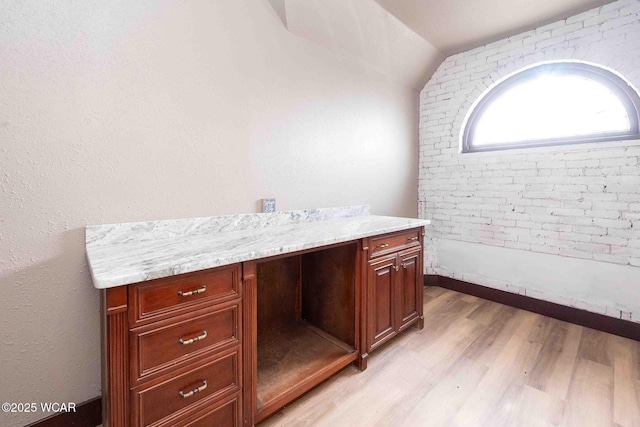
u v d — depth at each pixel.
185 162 1.57
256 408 1.27
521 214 2.59
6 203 1.11
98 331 1.34
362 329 1.74
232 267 1.18
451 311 2.56
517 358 1.85
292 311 2.15
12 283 1.14
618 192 2.13
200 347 1.10
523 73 2.60
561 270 2.41
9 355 1.15
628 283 2.12
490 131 2.87
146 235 1.44
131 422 0.95
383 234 1.87
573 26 2.29
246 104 1.80
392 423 1.33
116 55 1.33
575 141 2.33
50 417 1.24
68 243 1.25
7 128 1.10
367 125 2.64
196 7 1.56
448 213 3.07
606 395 1.51
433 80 3.11
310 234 1.63
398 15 2.28
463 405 1.45
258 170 1.89
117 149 1.35
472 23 2.39
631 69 2.08
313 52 2.16
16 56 1.10
